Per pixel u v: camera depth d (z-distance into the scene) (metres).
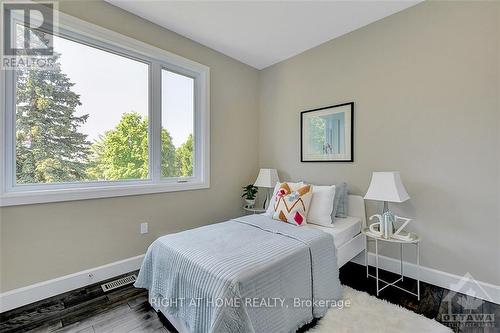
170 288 1.51
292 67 3.28
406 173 2.29
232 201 3.39
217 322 1.14
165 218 2.68
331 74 2.85
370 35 2.51
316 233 1.92
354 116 2.66
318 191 2.39
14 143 1.83
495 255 1.85
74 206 2.06
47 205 1.92
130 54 2.44
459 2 1.98
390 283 2.14
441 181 2.09
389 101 2.39
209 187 3.09
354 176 2.67
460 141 1.99
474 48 1.91
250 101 3.61
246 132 3.57
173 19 2.45
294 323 1.47
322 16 2.38
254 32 2.70
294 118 3.26
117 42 2.26
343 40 2.74
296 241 1.74
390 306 1.79
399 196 1.98
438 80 2.09
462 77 1.97
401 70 2.30
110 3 2.21
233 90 3.37
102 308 1.80
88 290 2.04
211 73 3.08
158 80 2.67
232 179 3.38
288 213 2.22
